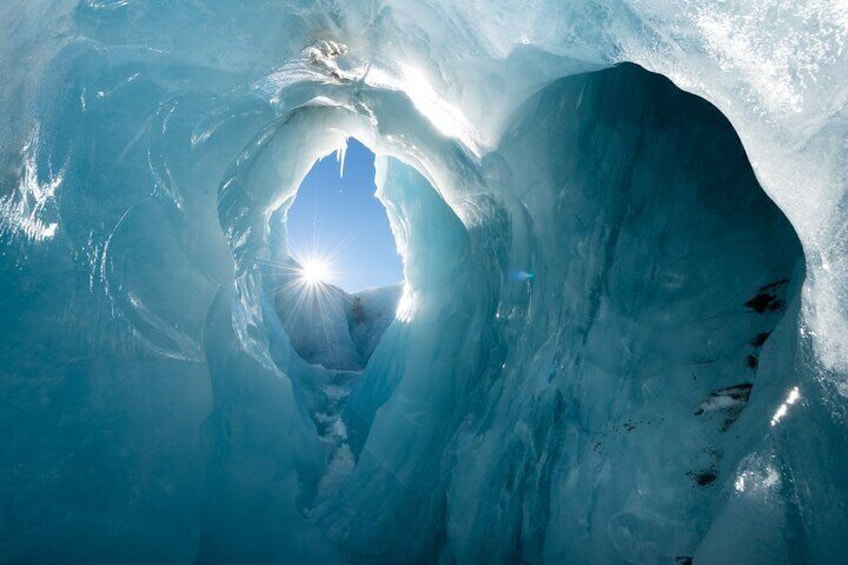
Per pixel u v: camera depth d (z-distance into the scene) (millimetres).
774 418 2266
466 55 3613
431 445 4953
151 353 3348
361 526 4492
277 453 4246
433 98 4191
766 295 3180
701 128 3527
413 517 4516
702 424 3062
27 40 3215
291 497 4219
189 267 3609
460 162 4574
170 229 3541
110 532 3066
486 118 3904
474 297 5328
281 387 4504
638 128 3721
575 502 3408
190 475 3393
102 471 3098
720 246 3426
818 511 1989
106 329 3232
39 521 2920
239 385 4105
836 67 2248
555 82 3793
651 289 3637
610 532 3131
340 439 6625
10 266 3064
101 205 3305
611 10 2838
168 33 3453
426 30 3629
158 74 3520
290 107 5035
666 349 3469
